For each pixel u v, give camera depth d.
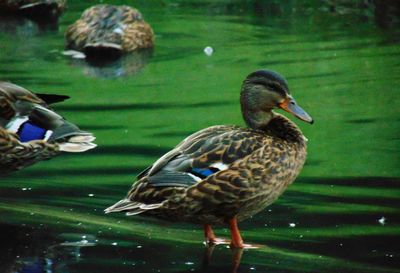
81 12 28.91
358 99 18.27
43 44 24.06
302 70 20.61
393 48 22.59
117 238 11.48
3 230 11.64
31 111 12.52
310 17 26.81
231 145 11.26
